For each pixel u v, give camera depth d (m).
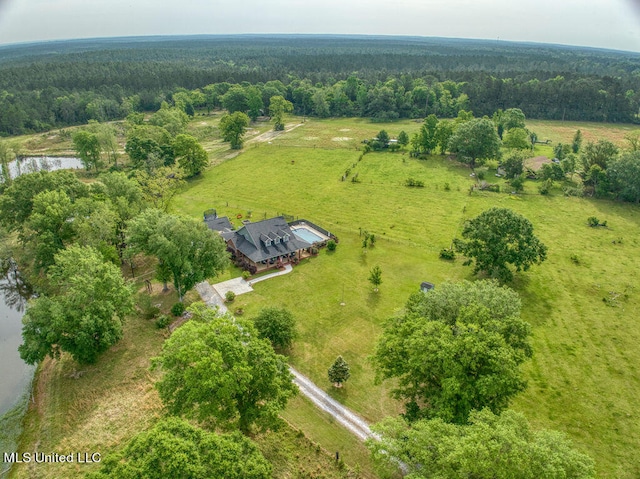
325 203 98.00
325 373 48.34
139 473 25.25
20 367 50.81
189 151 114.44
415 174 117.62
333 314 58.62
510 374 33.12
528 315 58.81
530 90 185.75
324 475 36.88
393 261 72.81
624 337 54.41
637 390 46.28
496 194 102.81
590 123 178.88
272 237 70.44
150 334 54.72
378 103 194.00
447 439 28.05
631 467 37.81
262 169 123.12
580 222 87.56
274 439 40.00
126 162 129.88
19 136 161.62
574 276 68.12
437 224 86.62
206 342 36.38
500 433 26.84
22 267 72.75
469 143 123.00
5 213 70.56
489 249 64.50
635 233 82.44
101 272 50.22
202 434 28.83
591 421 42.47
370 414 43.16
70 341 46.44
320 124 186.38
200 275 57.75
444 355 33.72
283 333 49.97
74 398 45.09
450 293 41.75
